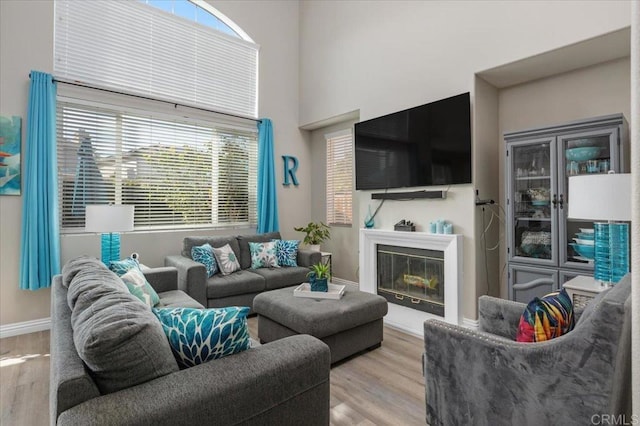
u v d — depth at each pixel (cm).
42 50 329
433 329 154
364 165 415
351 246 491
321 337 239
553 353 121
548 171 288
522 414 128
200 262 368
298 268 418
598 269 226
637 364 52
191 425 108
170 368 122
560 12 265
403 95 376
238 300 361
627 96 279
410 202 370
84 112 355
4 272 311
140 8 396
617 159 248
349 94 445
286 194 523
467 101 313
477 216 322
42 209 316
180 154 422
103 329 109
